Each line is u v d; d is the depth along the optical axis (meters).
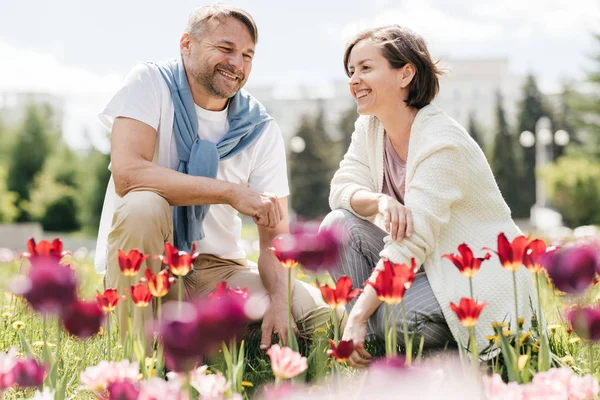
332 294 1.91
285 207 3.09
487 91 62.97
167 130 2.86
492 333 2.37
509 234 2.54
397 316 2.39
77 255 8.80
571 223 31.69
